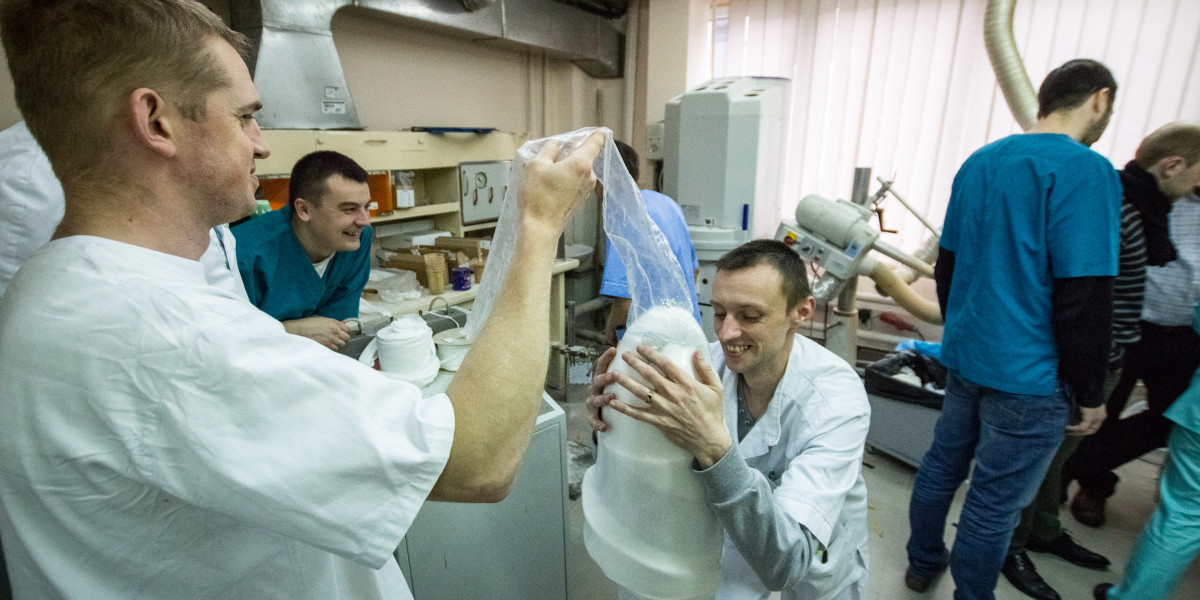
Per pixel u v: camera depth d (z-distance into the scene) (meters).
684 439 0.67
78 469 0.45
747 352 0.96
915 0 2.84
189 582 0.52
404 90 3.03
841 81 3.11
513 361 0.52
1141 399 2.61
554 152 0.64
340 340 1.49
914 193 3.05
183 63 0.46
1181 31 2.41
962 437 1.56
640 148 4.00
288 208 1.60
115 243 0.47
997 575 1.47
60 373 0.44
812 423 0.97
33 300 0.45
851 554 1.05
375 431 0.46
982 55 2.76
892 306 3.39
